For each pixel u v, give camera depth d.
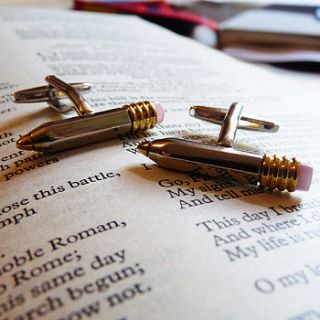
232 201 0.06
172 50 0.13
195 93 0.10
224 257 0.05
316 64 0.15
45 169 0.07
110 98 0.09
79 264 0.05
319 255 0.05
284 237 0.06
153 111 0.08
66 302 0.05
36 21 0.14
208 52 0.14
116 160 0.07
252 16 0.18
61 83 0.08
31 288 0.05
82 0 0.19
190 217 0.06
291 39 0.15
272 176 0.06
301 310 0.05
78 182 0.06
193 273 0.05
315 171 0.07
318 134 0.09
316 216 0.06
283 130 0.09
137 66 0.11
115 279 0.05
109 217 0.06
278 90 0.11
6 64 0.10
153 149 0.07
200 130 0.08
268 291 0.05
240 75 0.12
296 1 0.18
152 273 0.05
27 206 0.06
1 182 0.07
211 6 0.19
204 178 0.07
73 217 0.06
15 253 0.05
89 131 0.07
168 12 0.18
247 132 0.08
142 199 0.06
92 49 0.12
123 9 0.18
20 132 0.08
